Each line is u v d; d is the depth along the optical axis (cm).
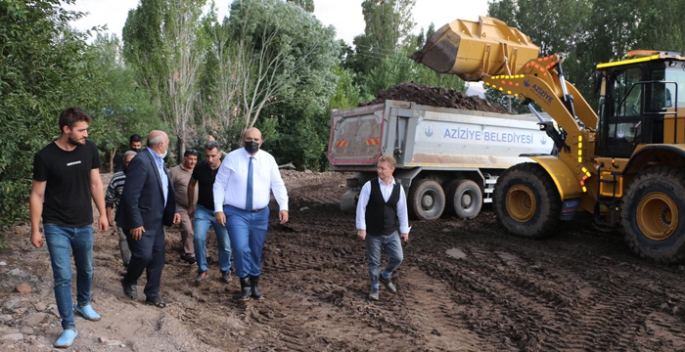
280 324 529
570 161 857
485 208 1290
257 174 568
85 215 430
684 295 596
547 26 4078
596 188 836
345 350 469
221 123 2512
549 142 1304
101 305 498
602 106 821
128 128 2183
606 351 468
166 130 2314
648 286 628
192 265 724
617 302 587
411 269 722
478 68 960
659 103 741
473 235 911
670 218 707
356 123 1126
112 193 632
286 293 628
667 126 731
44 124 657
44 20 670
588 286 641
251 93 2658
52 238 412
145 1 2372
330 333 509
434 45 958
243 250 570
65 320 413
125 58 2420
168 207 549
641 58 754
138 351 421
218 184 569
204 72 2534
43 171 405
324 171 2700
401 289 641
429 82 3588
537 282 652
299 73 2700
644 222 727
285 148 2591
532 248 818
